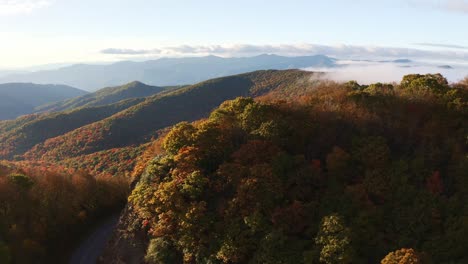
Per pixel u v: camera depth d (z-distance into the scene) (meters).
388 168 46.56
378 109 57.19
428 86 63.47
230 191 47.03
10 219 63.06
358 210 41.81
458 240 37.31
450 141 49.62
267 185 44.44
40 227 66.56
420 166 46.31
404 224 40.47
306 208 42.72
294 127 53.53
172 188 47.38
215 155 52.28
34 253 60.84
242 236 41.03
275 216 41.75
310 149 52.34
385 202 43.75
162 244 45.56
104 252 61.56
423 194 42.75
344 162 47.28
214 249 41.72
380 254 38.25
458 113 54.41
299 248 38.78
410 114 56.09
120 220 62.41
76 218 76.75
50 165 141.00
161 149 69.50
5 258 53.06
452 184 44.69
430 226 39.69
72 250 67.94
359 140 50.59
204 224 43.75
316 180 46.50
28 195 71.00
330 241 37.16
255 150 49.69
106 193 90.94
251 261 39.44
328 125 55.59
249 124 56.38
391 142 52.00
